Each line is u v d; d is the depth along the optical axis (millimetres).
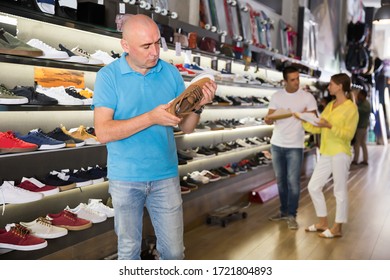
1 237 2844
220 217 5160
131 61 2393
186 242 4512
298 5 9102
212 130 5609
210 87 2314
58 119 3791
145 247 3857
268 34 7664
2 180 3168
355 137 10836
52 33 3689
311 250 4363
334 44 11953
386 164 11062
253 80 6434
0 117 3307
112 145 2396
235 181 6059
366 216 5820
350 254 4273
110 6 3764
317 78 9312
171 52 5207
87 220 3379
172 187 2445
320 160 4867
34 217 3492
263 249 4355
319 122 4559
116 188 2383
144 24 2252
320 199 4926
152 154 2371
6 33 2959
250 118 6734
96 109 2365
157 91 2428
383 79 17188
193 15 5508
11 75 3357
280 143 5219
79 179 3412
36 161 3428
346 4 12734
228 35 6355
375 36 17234
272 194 6766
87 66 3539
